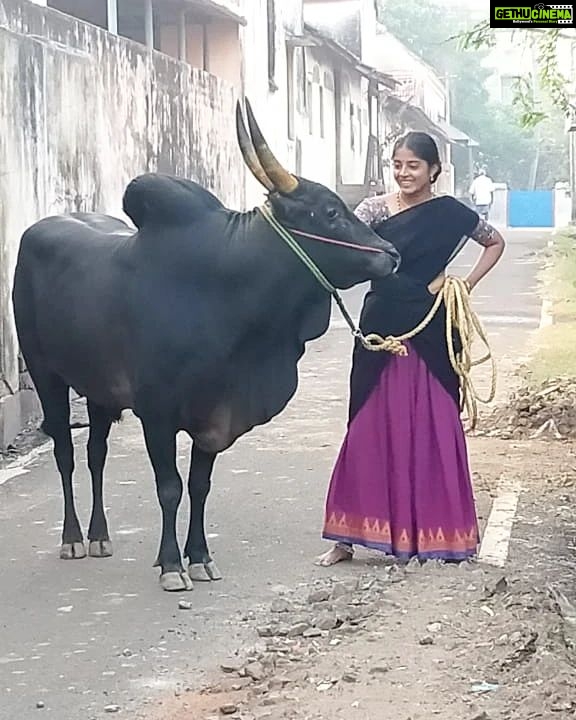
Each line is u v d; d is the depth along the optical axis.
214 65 22.22
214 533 7.71
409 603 6.12
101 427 7.34
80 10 20.55
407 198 6.81
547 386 11.62
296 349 6.66
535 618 5.79
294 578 6.83
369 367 6.86
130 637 6.01
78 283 6.99
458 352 6.89
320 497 8.57
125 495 8.73
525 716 4.72
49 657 5.79
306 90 31.03
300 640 5.84
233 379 6.54
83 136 12.76
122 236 7.05
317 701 5.00
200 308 6.45
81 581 6.88
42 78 11.46
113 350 6.78
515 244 33.91
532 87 13.24
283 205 6.33
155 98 15.78
